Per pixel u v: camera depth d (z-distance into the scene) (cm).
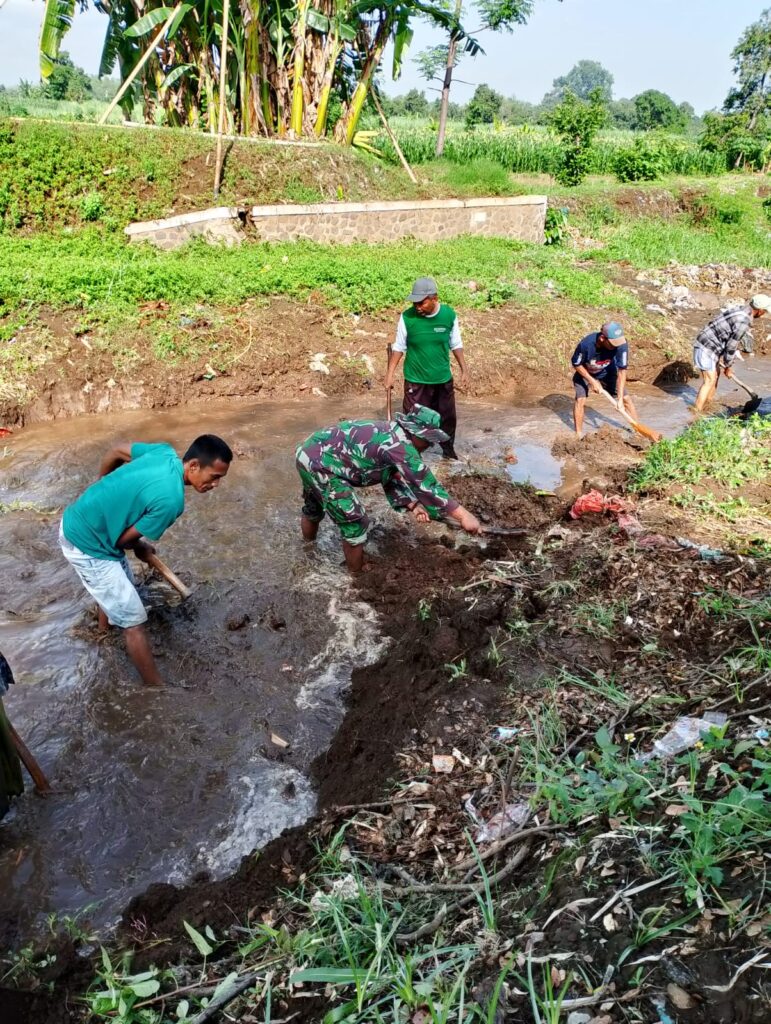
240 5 1428
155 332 918
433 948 251
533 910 251
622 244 1712
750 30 4422
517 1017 213
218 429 820
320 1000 246
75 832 345
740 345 912
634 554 513
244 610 505
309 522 571
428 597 502
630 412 811
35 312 891
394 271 1167
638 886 241
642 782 287
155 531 386
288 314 1003
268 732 408
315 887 302
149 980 262
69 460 731
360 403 923
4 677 338
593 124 2264
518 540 593
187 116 1598
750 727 307
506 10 1764
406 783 353
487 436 845
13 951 291
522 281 1256
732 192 2245
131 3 1418
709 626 425
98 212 1269
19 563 551
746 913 217
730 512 573
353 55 1688
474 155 2214
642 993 206
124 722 409
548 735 354
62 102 3428
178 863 332
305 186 1497
